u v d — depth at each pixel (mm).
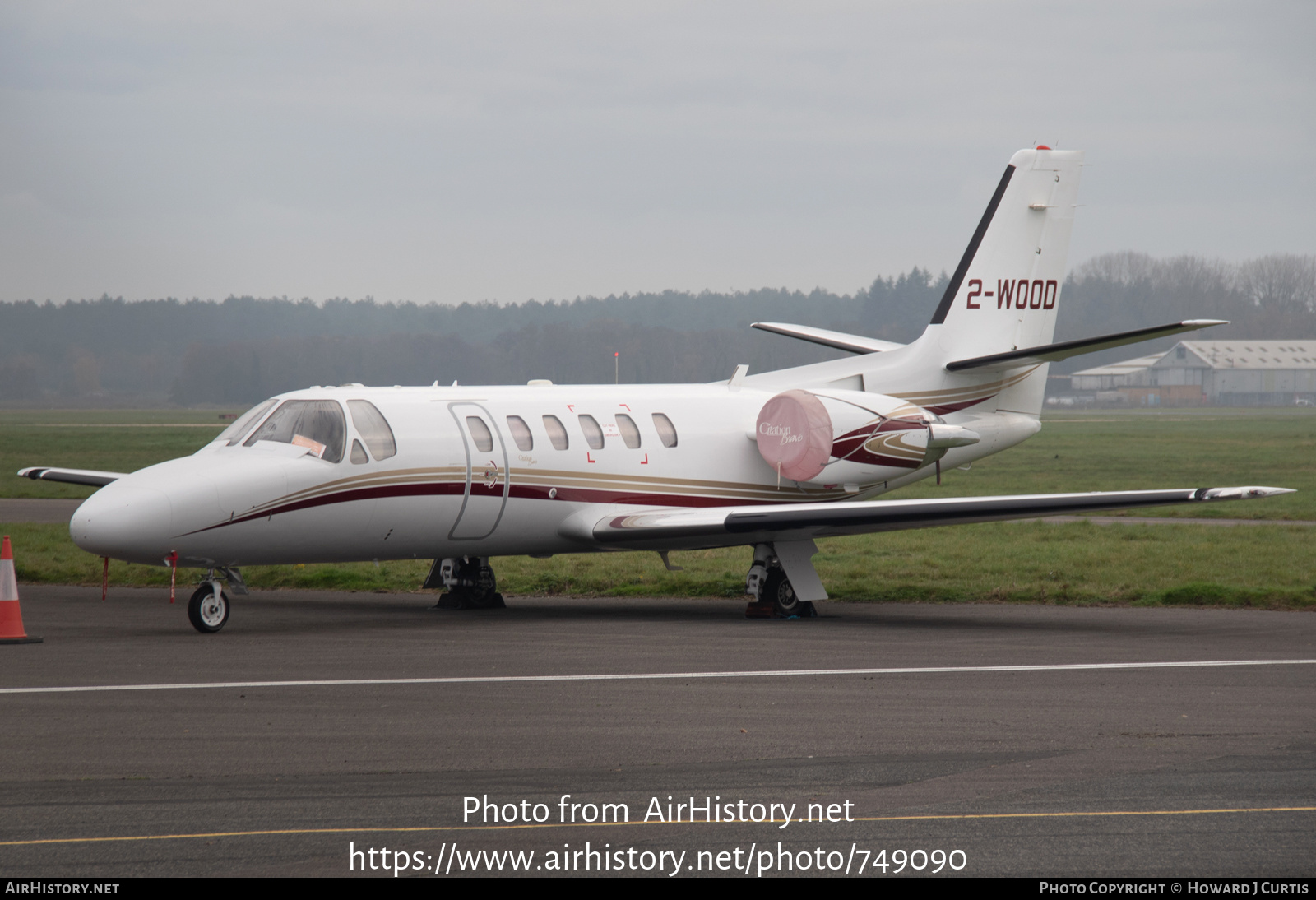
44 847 19234
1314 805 21453
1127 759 24516
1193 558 65875
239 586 44938
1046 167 60562
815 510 46750
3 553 40750
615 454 51438
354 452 45250
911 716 28609
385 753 25031
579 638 41969
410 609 51625
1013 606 51719
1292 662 36344
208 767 23922
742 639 41562
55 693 31422
